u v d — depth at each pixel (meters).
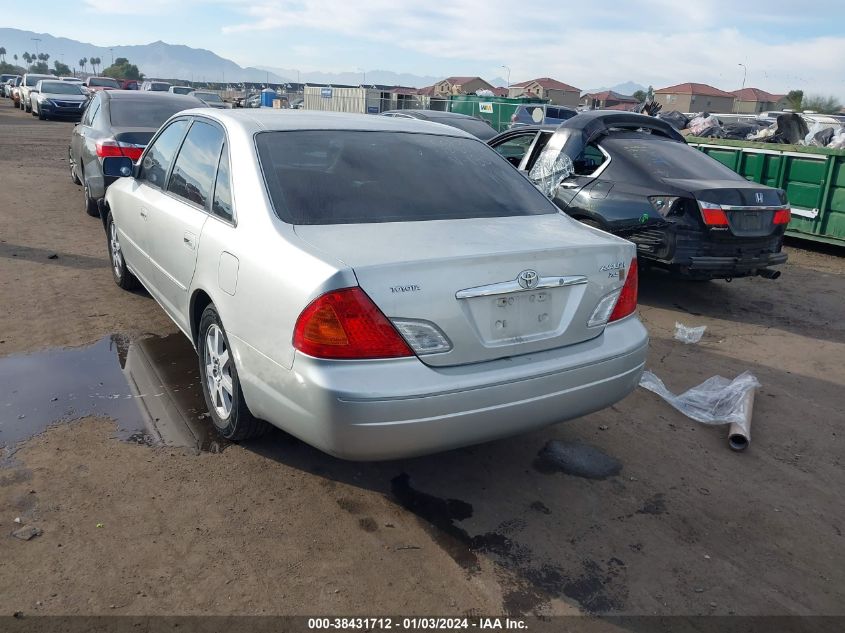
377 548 2.86
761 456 3.82
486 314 2.82
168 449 3.51
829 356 5.42
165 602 2.50
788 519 3.23
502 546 2.92
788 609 2.65
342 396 2.58
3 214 9.09
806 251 9.40
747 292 7.24
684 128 12.11
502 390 2.81
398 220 3.20
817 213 8.59
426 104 32.53
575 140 6.70
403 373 2.65
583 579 2.75
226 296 3.21
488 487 3.36
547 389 2.94
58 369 4.39
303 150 3.48
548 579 2.74
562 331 3.03
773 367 5.16
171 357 4.65
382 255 2.73
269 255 2.91
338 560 2.78
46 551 2.71
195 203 3.84
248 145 3.44
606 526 3.10
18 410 3.82
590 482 3.46
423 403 2.65
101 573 2.62
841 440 4.05
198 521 2.96
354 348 2.61
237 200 3.32
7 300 5.68
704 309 6.57
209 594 2.55
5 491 3.07
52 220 8.86
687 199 5.82
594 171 6.56
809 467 3.72
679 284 7.47
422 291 2.67
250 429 3.43
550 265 2.96
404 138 3.86
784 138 9.87
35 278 6.33
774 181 8.98
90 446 3.49
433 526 3.03
